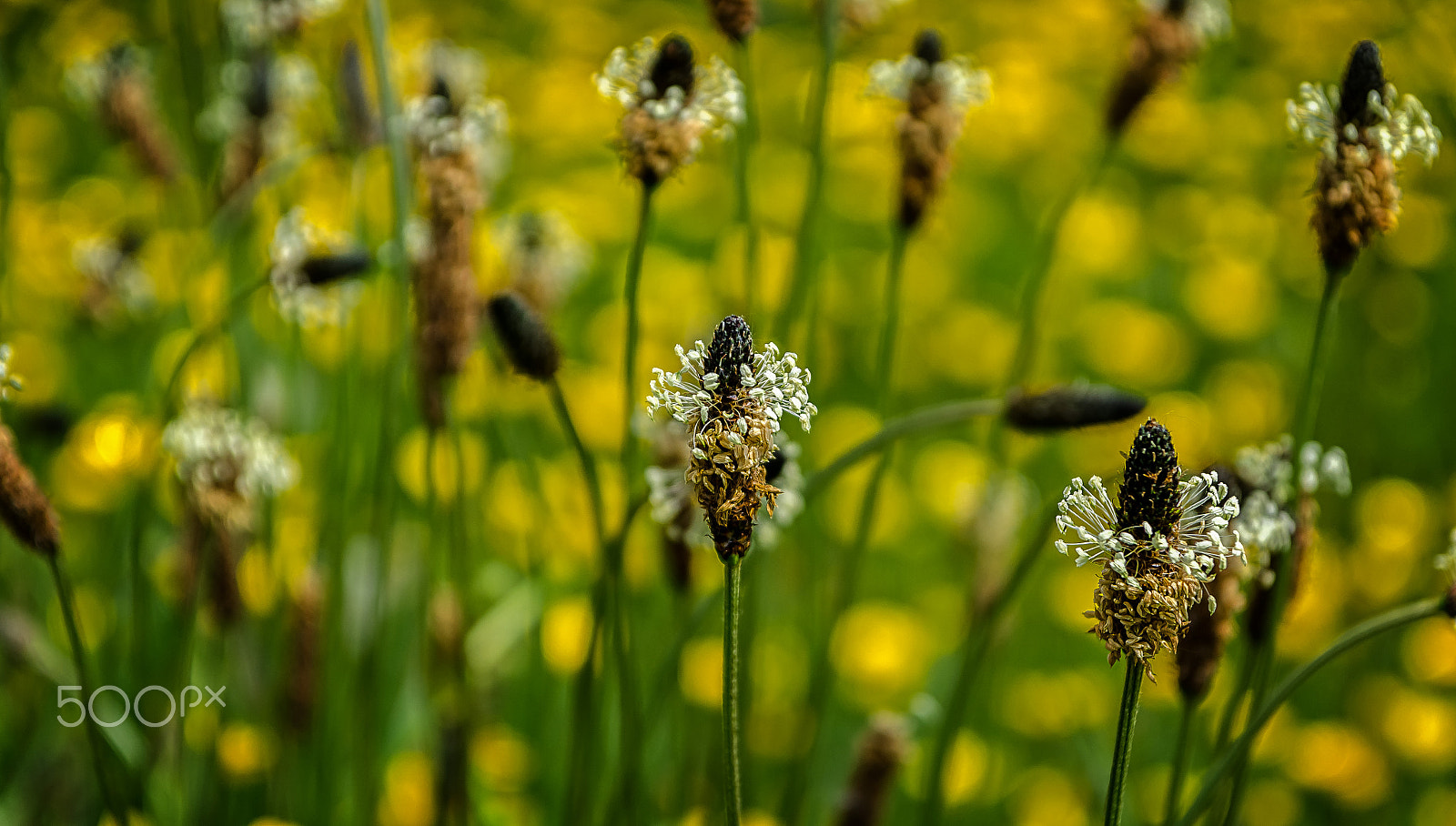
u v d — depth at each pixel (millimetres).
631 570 609
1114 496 454
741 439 437
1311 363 486
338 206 702
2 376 480
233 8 584
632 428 502
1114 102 578
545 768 581
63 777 557
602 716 527
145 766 533
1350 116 478
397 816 562
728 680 441
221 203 603
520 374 490
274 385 587
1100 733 627
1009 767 637
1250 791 620
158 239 786
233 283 652
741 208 545
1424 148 477
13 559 582
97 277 640
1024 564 520
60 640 588
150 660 562
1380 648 694
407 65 610
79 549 626
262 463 522
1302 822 628
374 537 558
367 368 608
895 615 647
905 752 532
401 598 589
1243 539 481
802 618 607
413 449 644
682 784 549
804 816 569
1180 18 570
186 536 537
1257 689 496
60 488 625
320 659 549
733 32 534
